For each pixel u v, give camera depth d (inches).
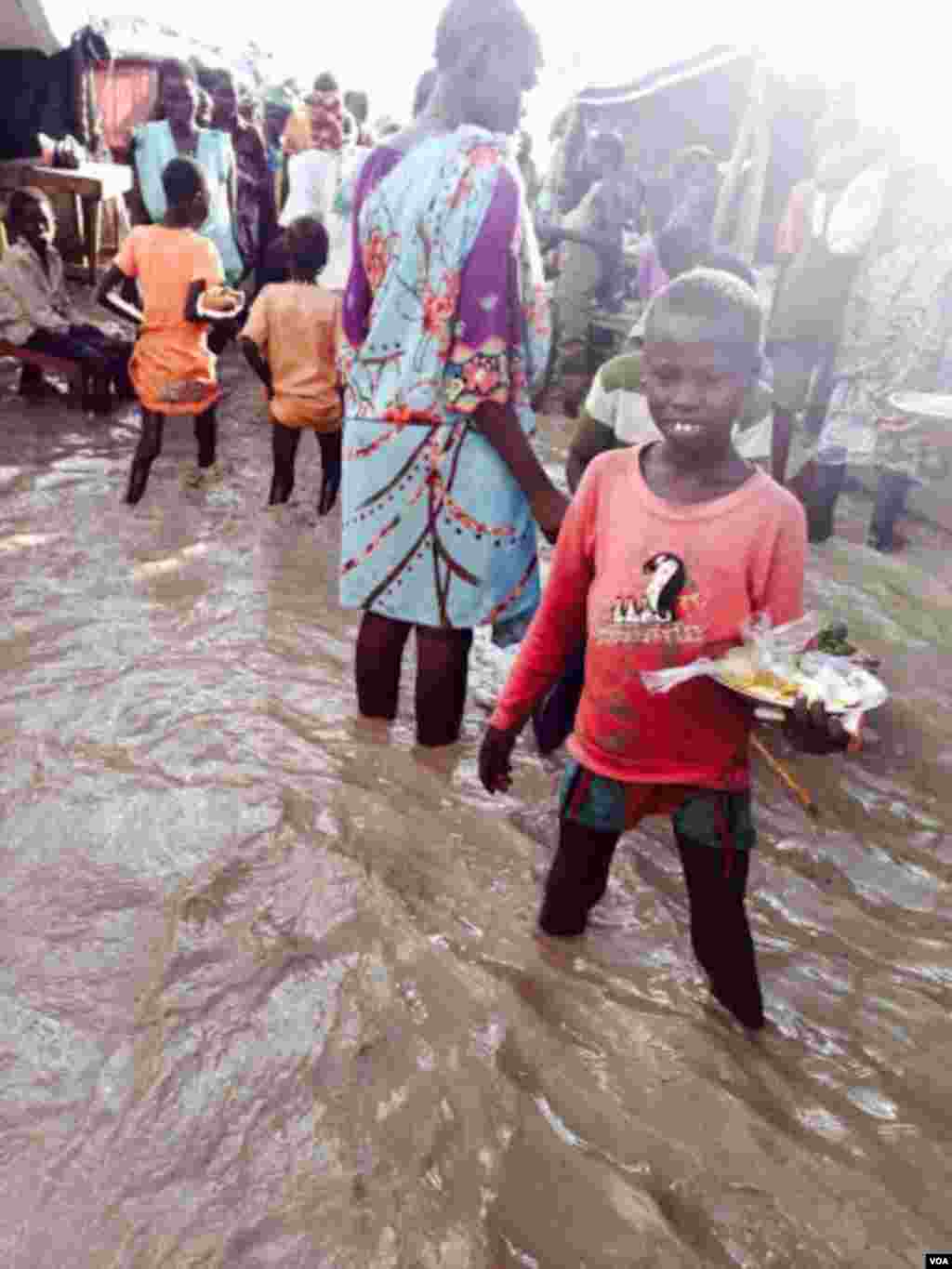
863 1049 91.1
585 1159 77.4
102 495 214.5
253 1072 82.1
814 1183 77.5
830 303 233.3
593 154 327.0
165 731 129.0
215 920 97.6
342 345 125.8
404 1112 79.7
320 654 152.9
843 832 123.7
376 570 124.0
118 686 138.7
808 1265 71.6
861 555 218.5
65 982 89.8
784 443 241.0
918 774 137.1
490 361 114.0
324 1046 84.9
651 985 95.3
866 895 112.8
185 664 146.3
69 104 384.5
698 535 79.9
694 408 76.2
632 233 417.4
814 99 331.6
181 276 202.8
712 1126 81.4
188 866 105.0
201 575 177.9
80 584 170.6
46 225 276.5
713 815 85.5
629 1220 73.1
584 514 85.7
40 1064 82.0
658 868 113.3
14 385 292.0
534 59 115.1
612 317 342.3
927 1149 81.7
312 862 106.2
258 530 202.2
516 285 113.9
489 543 122.6
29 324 267.6
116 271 204.4
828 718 72.6
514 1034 87.7
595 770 87.9
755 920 106.7
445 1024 88.0
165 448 251.4
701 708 82.7
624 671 83.2
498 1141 78.0
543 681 94.4
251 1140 76.7
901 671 165.0
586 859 93.4
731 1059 88.0
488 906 103.0
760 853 118.3
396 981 91.9
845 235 227.5
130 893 100.9
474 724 138.7
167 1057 83.0
